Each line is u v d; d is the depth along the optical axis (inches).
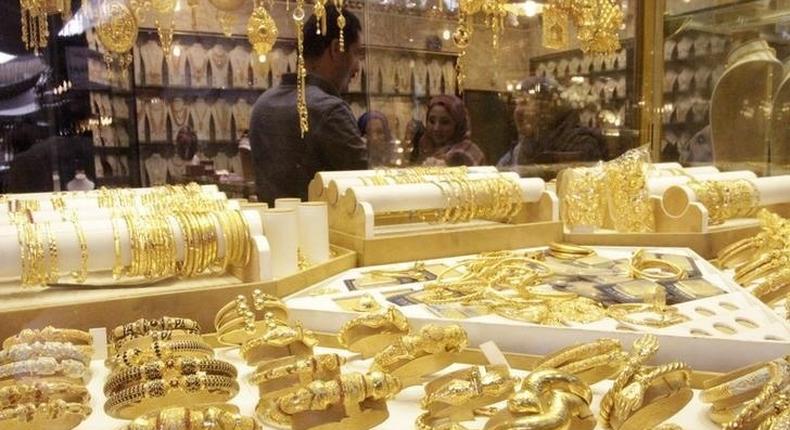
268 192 97.3
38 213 65.1
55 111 90.7
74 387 39.7
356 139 100.0
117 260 58.1
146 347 45.1
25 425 36.5
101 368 50.0
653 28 124.1
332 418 37.3
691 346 49.2
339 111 97.4
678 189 89.9
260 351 48.5
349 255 78.3
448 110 108.2
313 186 89.8
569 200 94.5
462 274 73.4
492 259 76.7
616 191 93.7
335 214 85.9
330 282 70.6
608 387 45.4
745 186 93.2
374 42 102.0
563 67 115.3
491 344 47.9
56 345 43.9
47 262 55.7
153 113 92.1
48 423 37.1
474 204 87.7
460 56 94.5
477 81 109.6
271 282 61.4
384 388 37.9
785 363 37.8
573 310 56.7
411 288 67.0
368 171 94.0
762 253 72.6
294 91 97.1
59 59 89.6
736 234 90.1
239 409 41.3
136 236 58.2
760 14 122.3
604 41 100.7
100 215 65.4
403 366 44.6
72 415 37.7
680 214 90.0
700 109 130.0
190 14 89.7
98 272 65.7
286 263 67.3
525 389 36.8
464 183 88.1
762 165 125.0
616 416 37.3
